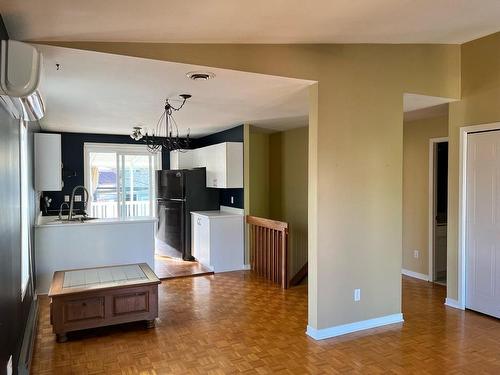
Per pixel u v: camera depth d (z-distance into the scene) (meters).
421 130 5.19
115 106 4.17
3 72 1.85
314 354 2.94
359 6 2.37
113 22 2.09
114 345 3.09
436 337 3.26
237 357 2.89
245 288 4.75
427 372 2.66
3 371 1.97
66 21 2.01
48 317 3.72
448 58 3.86
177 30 2.35
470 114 3.86
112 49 2.44
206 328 3.46
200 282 5.03
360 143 3.39
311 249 3.29
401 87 3.59
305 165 6.11
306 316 3.77
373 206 3.47
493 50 3.63
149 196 7.54
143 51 2.52
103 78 3.00
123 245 4.78
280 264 4.95
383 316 3.56
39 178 4.60
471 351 2.99
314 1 2.16
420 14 2.73
